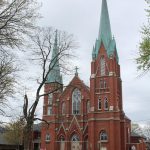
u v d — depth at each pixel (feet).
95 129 238.89
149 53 51.62
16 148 245.24
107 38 264.31
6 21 47.67
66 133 258.37
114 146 227.40
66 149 253.44
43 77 104.88
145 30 53.06
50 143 261.85
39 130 331.77
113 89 243.60
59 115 269.03
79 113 260.42
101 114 240.53
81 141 249.96
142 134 397.39
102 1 282.36
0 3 47.39
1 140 249.96
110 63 252.21
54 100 271.90
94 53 261.85
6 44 50.21
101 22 273.33
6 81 79.97
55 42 113.09
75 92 268.41
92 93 250.16
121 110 252.01
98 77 253.24
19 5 48.37
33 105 101.55
